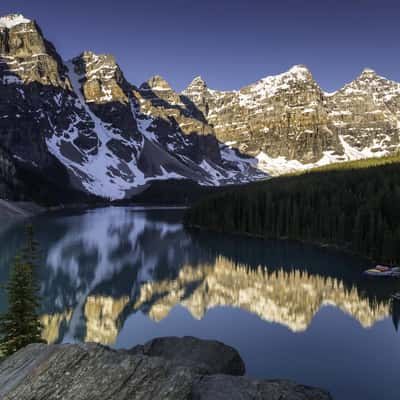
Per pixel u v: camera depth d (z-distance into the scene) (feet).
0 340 95.50
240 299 183.62
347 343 128.57
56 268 244.63
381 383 99.96
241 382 49.11
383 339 131.85
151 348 79.46
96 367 48.88
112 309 168.14
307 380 102.12
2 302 167.43
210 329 142.92
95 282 214.07
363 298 184.55
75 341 133.80
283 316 158.30
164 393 46.32
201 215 488.44
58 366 49.11
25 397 45.52
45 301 178.91
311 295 189.67
